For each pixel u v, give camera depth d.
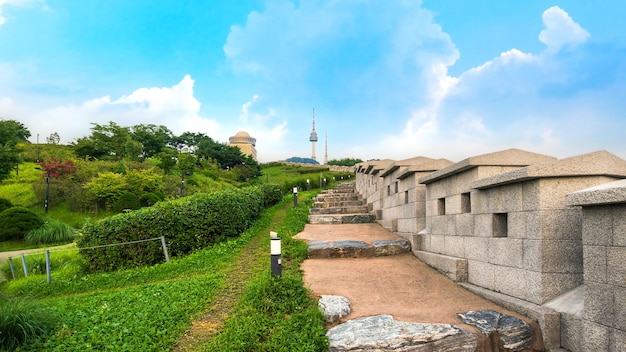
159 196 25.05
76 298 7.75
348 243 9.87
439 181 8.54
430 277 7.73
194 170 39.53
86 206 23.84
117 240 10.54
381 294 6.77
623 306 4.03
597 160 5.22
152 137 48.03
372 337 4.84
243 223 12.95
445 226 8.21
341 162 62.22
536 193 5.37
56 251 14.02
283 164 63.03
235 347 4.81
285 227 13.07
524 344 4.97
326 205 17.67
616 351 4.10
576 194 4.49
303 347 4.77
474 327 5.12
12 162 28.98
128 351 4.98
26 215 18.50
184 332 5.59
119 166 29.73
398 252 9.77
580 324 4.60
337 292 6.86
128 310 6.41
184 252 11.09
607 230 4.25
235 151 57.34
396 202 11.82
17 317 5.31
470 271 7.14
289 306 5.95
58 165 26.81
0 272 12.17
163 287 7.75
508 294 6.00
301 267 8.62
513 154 6.86
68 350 5.08
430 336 4.82
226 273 8.55
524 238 5.63
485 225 6.64
